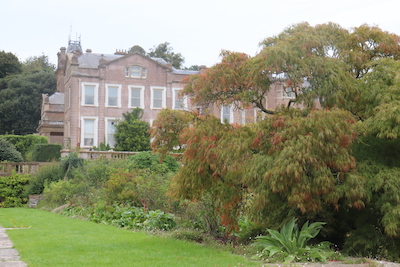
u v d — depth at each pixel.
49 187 25.91
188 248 10.63
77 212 20.03
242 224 14.19
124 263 8.52
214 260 9.12
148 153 26.44
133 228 15.12
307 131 9.91
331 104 10.98
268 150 10.50
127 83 40.38
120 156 30.20
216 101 12.54
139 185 18.59
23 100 60.69
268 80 11.23
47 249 10.01
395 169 10.59
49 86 64.06
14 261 8.59
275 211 11.70
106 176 24.34
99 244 10.94
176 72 42.41
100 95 39.66
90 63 42.22
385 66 11.16
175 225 15.05
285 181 9.66
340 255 10.30
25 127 60.66
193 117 13.04
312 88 10.87
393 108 10.04
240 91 11.92
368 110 11.05
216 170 10.65
